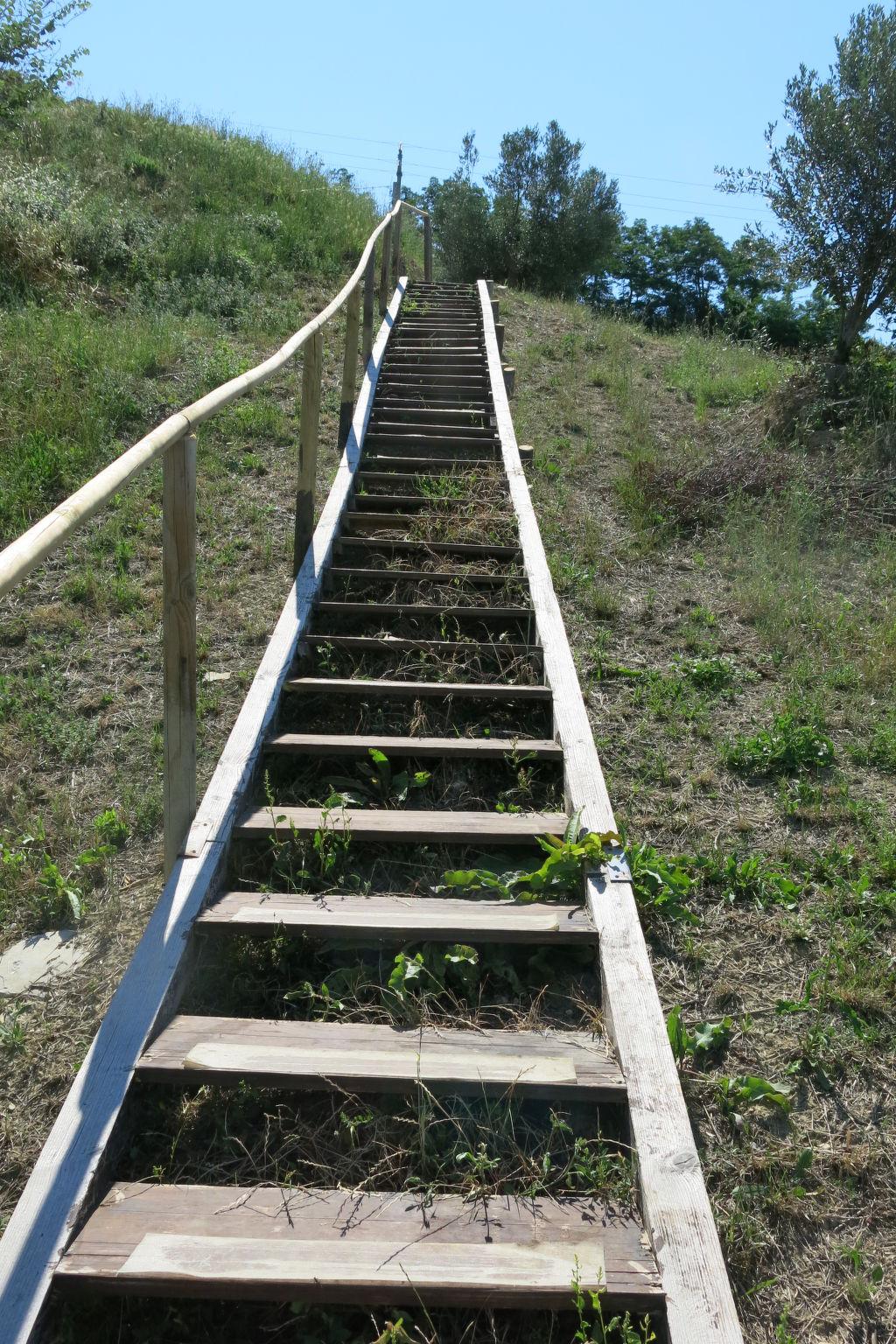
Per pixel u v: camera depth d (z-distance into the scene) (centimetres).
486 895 320
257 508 658
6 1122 261
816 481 781
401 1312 198
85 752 424
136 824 380
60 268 1006
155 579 564
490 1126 234
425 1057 246
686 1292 190
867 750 448
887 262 911
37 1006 298
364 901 304
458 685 417
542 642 453
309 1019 274
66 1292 192
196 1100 246
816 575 658
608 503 763
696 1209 206
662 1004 301
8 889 344
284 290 1170
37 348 809
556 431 903
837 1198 246
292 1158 235
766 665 530
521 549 542
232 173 1499
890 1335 216
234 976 287
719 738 454
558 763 383
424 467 673
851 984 309
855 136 891
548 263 1853
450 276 1925
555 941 287
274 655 425
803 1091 274
